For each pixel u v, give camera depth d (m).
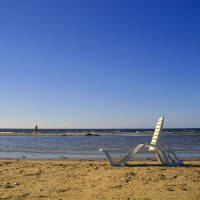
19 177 9.13
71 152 21.55
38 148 26.31
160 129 12.19
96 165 12.38
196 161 14.85
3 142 38.38
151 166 11.86
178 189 7.15
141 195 6.48
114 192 6.81
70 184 7.89
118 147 27.19
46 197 6.34
